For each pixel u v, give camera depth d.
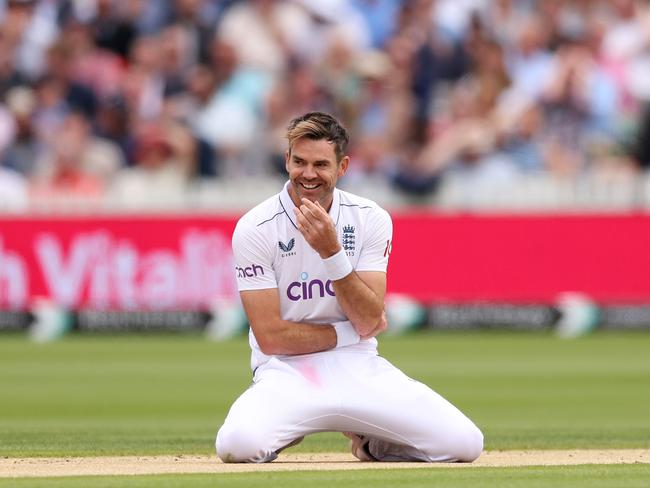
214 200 66.12
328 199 21.03
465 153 70.19
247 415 20.56
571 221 62.41
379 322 21.06
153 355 54.69
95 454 24.11
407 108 72.00
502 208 63.44
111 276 62.78
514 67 73.00
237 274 21.31
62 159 70.81
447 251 63.03
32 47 73.81
